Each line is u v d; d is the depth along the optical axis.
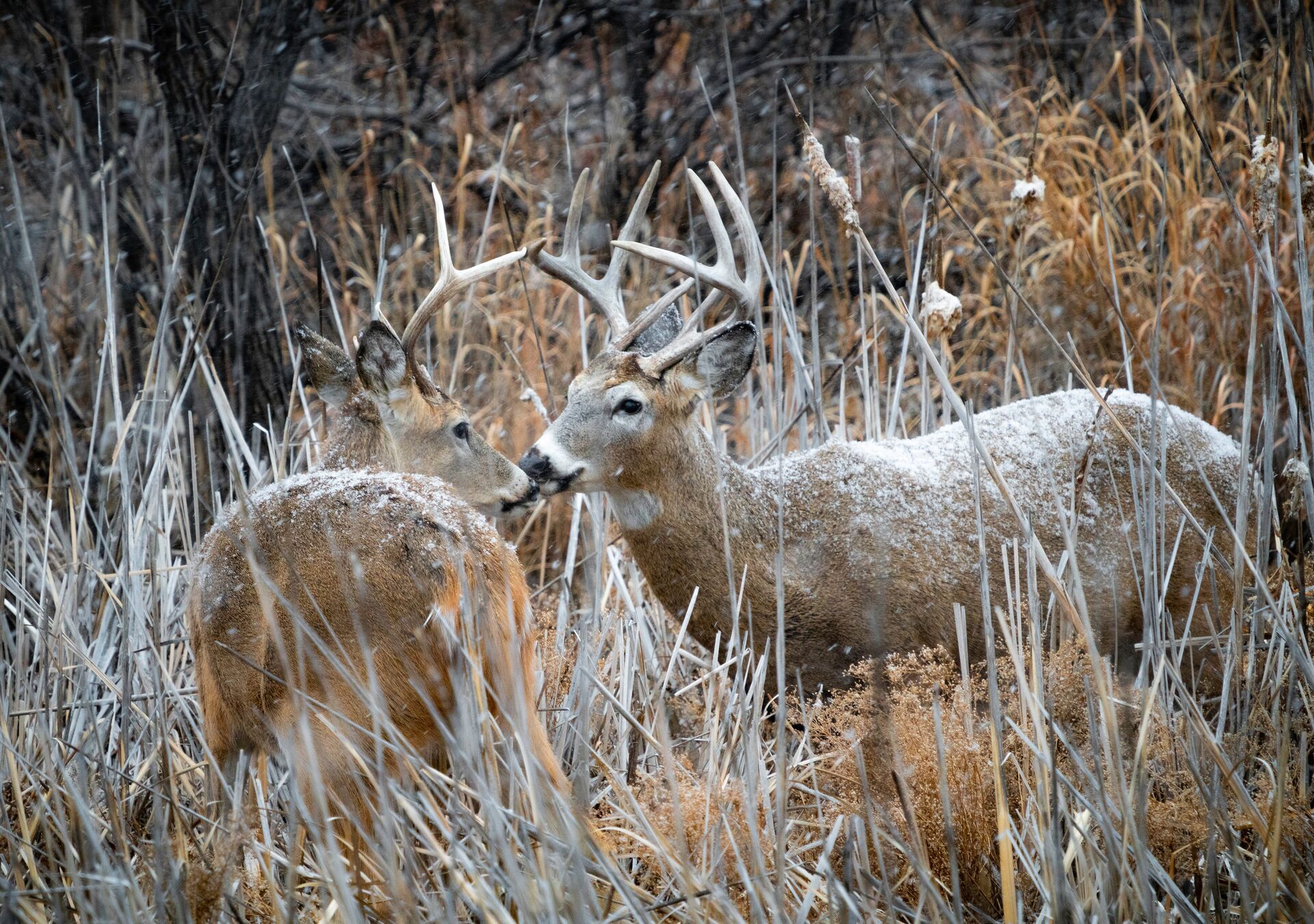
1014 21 24.59
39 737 10.40
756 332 12.49
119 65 19.20
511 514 13.66
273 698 9.82
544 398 17.47
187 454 15.49
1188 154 19.30
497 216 22.00
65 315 18.17
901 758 9.62
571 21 24.56
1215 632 11.19
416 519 10.03
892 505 12.05
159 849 8.53
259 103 18.58
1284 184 15.96
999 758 8.98
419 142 23.27
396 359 13.16
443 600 9.78
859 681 11.86
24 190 21.44
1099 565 12.09
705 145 23.36
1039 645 9.55
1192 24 23.52
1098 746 9.88
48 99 20.58
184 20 18.55
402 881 8.42
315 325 19.16
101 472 14.26
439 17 24.33
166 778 10.01
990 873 9.67
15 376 16.72
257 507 10.44
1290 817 9.50
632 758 11.61
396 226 21.67
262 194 20.88
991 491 12.15
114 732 11.79
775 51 23.95
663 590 12.61
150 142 20.78
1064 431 12.47
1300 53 13.80
